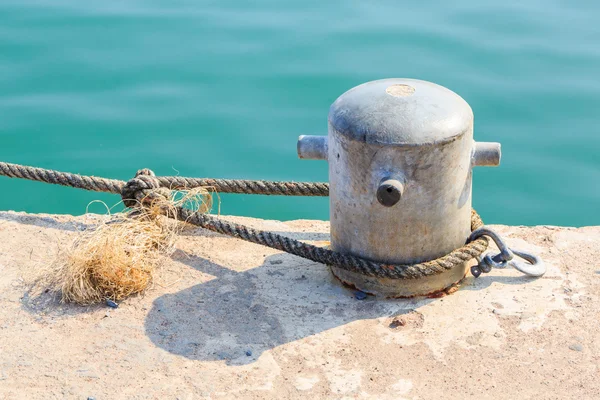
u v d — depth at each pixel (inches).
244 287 104.4
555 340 97.5
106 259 103.0
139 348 97.7
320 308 101.7
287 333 99.0
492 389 93.3
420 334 98.5
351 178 99.8
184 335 99.0
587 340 97.5
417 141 97.0
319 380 94.5
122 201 113.9
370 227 100.7
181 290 104.1
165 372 95.4
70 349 97.8
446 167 98.7
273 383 94.3
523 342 97.4
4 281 105.4
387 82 102.7
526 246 109.0
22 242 111.0
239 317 100.8
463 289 103.5
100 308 102.2
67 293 103.0
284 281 105.1
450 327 99.1
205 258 108.5
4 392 93.7
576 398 92.4
